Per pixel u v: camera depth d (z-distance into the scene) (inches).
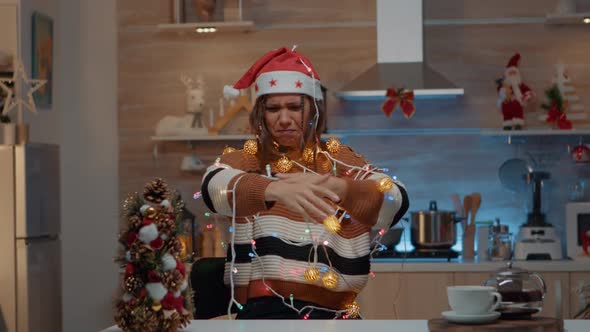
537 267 153.6
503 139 174.9
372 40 175.8
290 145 77.7
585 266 151.9
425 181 176.1
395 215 70.3
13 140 141.3
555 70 172.7
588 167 173.3
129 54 180.4
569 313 151.6
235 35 178.7
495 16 174.9
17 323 138.5
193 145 178.5
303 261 72.2
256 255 72.8
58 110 177.2
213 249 165.6
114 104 180.9
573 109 171.5
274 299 71.9
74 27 180.5
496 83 172.1
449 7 175.9
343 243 74.4
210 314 81.7
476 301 54.0
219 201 66.3
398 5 169.9
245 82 80.7
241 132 175.2
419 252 160.2
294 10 177.8
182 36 179.6
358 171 76.9
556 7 169.5
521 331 51.6
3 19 158.9
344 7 176.6
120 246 56.7
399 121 176.7
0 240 138.6
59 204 153.9
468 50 175.3
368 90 161.6
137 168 179.8
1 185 138.5
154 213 55.7
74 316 178.7
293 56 79.5
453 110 175.6
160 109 179.8
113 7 181.2
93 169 180.2
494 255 159.8
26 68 160.2
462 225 169.8
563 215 173.3
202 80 174.7
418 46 169.5
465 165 175.5
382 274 154.1
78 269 179.2
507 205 174.4
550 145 174.1
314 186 61.4
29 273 139.6
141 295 55.1
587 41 173.0
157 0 180.2
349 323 59.6
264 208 64.0
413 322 59.9
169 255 55.7
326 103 174.9
